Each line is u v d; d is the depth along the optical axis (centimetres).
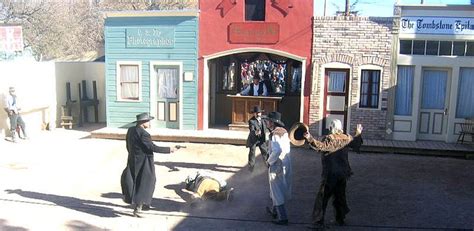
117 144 1512
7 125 1652
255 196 981
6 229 763
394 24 1430
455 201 957
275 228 795
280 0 1502
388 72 1451
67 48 3603
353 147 783
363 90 1482
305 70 1512
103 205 907
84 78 2061
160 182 1078
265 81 1658
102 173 1163
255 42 1537
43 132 1780
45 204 905
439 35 1420
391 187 1053
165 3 3581
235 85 1752
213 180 954
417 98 1456
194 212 875
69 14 3694
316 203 779
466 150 1334
